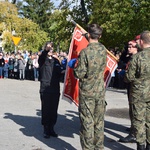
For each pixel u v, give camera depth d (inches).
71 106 406.6
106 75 228.8
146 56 196.7
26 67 847.7
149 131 204.7
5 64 866.8
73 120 323.9
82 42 231.6
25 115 341.4
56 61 249.8
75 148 228.1
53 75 246.4
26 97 486.0
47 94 245.1
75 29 232.5
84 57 183.9
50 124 253.0
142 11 723.4
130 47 235.8
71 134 266.7
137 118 202.1
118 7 786.8
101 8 848.9
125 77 203.9
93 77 184.9
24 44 1569.9
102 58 187.0
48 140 247.3
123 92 601.9
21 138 251.3
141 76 198.1
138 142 203.3
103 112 191.5
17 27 1392.7
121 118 337.4
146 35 199.0
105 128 288.5
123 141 244.7
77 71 184.7
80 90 188.2
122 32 775.1
